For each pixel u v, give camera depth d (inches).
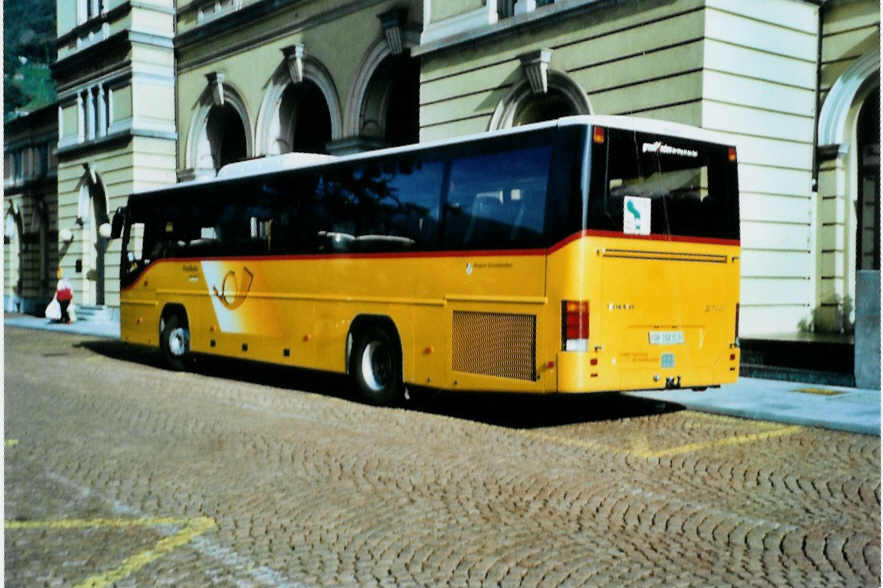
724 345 397.4
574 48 600.1
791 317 583.5
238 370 624.1
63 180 1315.2
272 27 940.6
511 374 374.9
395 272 435.2
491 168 389.4
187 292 602.5
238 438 357.4
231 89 1022.4
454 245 403.5
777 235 573.9
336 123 852.6
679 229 381.4
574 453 328.2
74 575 200.1
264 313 527.2
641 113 561.0
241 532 231.9
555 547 219.5
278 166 525.7
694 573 201.2
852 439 354.0
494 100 654.5
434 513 249.1
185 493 271.0
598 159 358.3
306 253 494.6
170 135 1149.1
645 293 370.6
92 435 363.6
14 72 2874.0
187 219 607.8
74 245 1291.8
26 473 297.1
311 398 475.5
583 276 353.4
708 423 391.9
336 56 845.8
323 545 221.1
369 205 453.7
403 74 815.1
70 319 1173.7
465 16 680.4
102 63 1208.8
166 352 623.5
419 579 197.2
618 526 237.3
